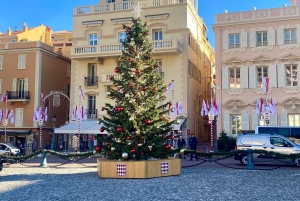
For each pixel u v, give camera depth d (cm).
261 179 1511
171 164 1648
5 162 2186
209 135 4391
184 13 3550
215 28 3422
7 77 4166
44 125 4112
